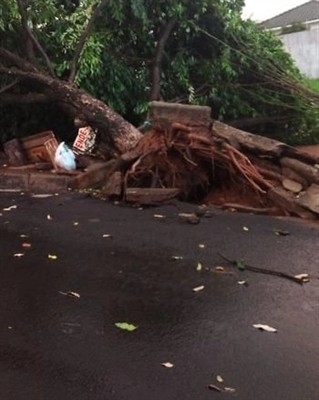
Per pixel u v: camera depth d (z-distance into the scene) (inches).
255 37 419.5
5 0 346.3
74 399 100.6
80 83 353.4
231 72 391.9
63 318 133.7
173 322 131.6
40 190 278.7
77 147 318.0
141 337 124.3
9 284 155.5
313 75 914.1
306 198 227.0
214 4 395.5
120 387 104.5
